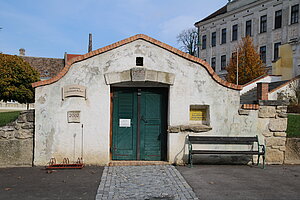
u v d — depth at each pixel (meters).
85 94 7.44
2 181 6.09
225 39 36.81
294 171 7.26
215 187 5.76
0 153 7.34
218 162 7.89
